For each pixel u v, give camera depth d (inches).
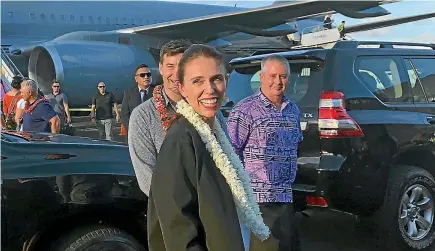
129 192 121.6
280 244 123.6
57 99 409.1
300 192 161.2
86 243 115.3
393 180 167.0
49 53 580.1
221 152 66.2
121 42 679.1
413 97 180.5
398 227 167.5
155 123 92.1
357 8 601.6
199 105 68.1
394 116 169.3
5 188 109.9
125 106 228.2
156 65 652.1
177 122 67.2
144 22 832.9
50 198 114.0
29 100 211.9
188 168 62.3
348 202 159.2
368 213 165.3
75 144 129.5
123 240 120.0
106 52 612.4
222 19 692.1
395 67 180.1
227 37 819.4
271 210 125.2
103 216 121.7
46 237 115.9
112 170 121.6
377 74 173.2
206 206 61.2
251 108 126.6
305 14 679.1
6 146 120.5
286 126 127.4
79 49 593.9
